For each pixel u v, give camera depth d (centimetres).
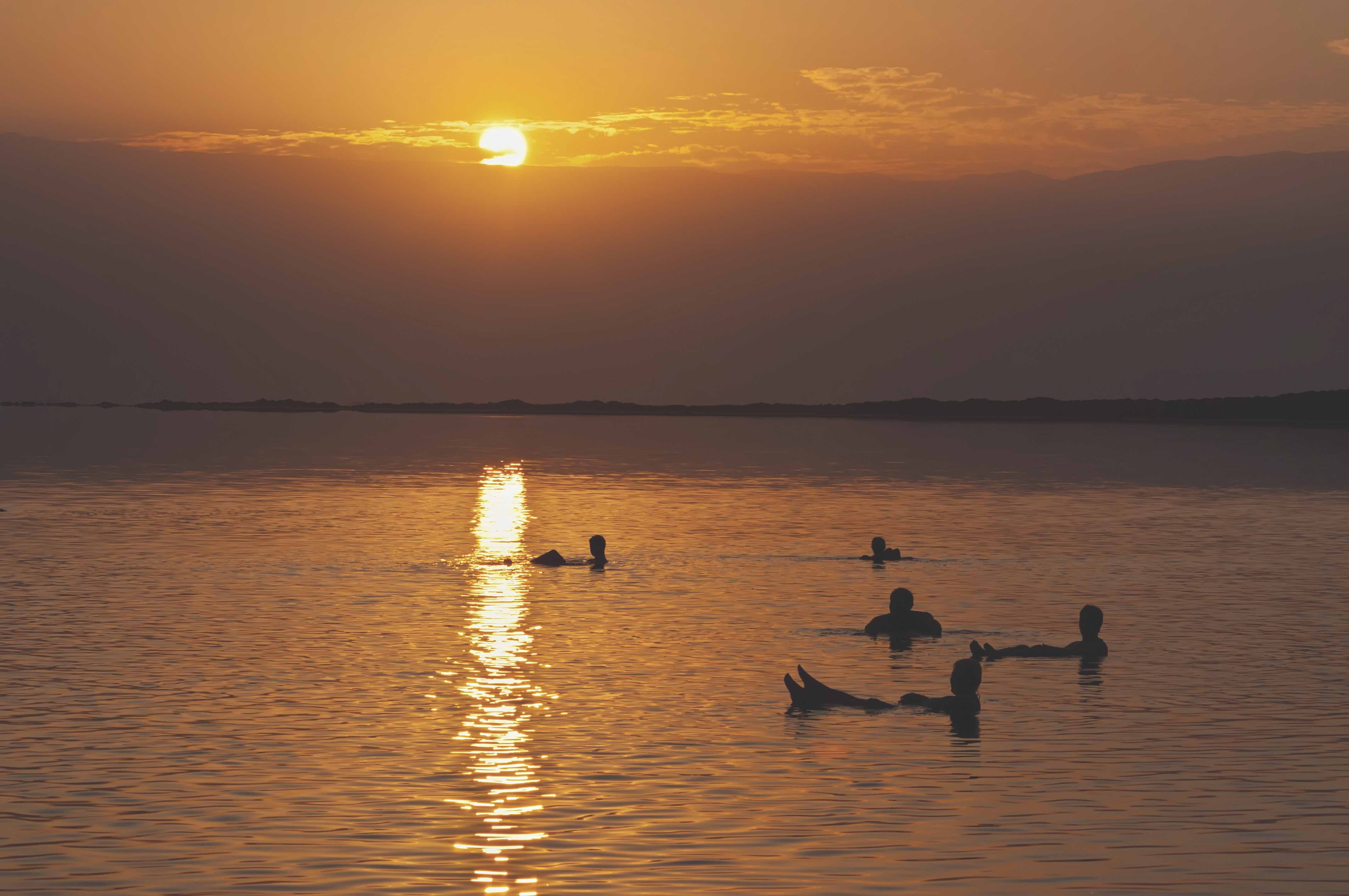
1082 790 2056
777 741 2355
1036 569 4909
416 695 2719
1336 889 1639
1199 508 7675
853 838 1827
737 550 5503
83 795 2009
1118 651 3269
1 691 2723
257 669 2975
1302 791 2052
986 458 13688
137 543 5575
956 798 2016
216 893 1622
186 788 2050
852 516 7075
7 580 4419
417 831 1852
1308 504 8050
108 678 2856
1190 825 1886
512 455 13912
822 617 3791
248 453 13950
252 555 5169
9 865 1712
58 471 10719
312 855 1753
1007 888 1645
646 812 1942
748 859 1744
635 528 6412
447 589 4294
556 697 2714
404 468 11450
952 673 2677
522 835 1834
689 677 2928
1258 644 3359
